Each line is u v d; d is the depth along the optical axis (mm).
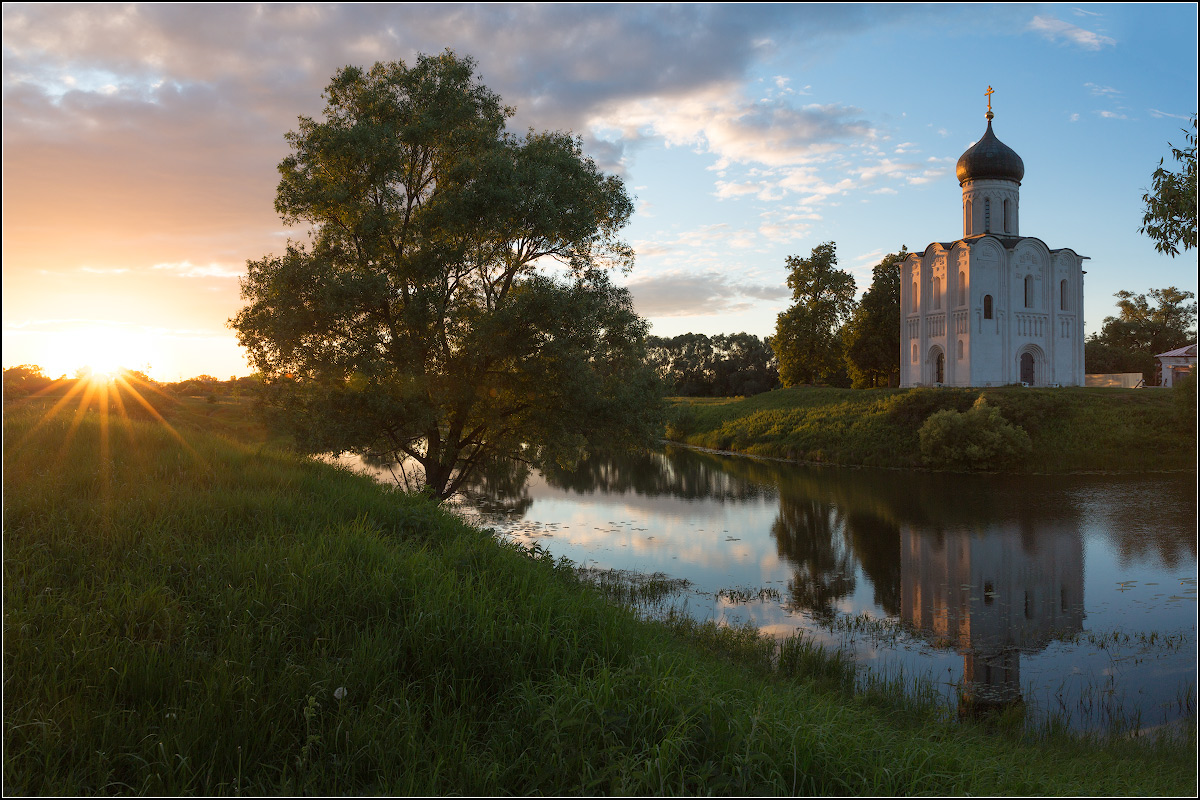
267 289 17969
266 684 5375
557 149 20562
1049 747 8500
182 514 8609
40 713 4594
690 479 39375
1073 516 27250
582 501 31984
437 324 18281
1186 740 9070
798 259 67125
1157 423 41656
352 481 14094
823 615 16391
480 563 9023
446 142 19703
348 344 17719
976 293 55531
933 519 27438
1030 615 16391
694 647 10617
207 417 33094
